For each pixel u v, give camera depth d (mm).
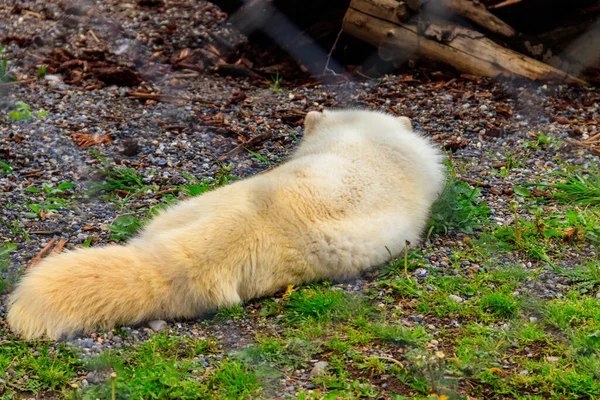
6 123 12883
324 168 8641
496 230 9438
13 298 7586
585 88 13953
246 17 15812
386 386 6621
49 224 9781
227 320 7641
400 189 8969
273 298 8039
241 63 15633
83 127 12805
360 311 7695
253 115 13469
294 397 6430
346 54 15664
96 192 10750
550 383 6562
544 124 12773
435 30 14469
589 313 7492
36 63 15719
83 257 7375
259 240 7789
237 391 6504
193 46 16625
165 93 14438
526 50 14453
